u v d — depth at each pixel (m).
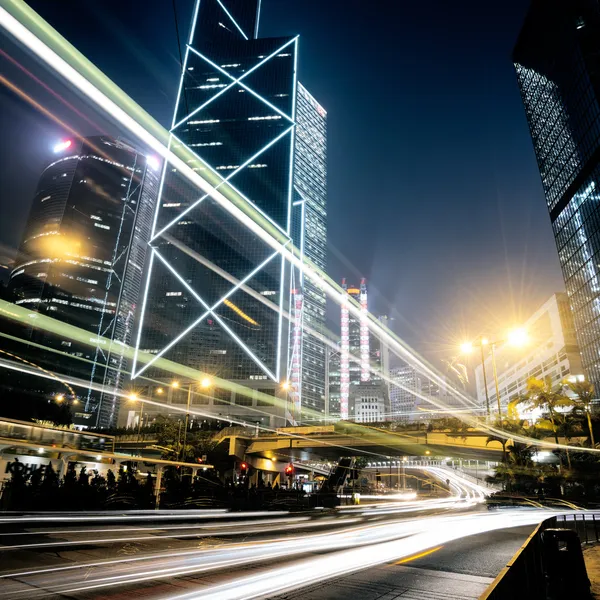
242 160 188.75
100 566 10.45
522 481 55.78
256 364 160.62
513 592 5.42
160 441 65.56
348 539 16.69
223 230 180.12
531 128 147.62
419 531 20.11
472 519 28.05
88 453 28.62
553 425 58.66
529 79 147.62
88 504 23.53
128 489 26.53
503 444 58.59
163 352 163.62
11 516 19.16
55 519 18.88
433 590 8.99
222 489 34.53
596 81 112.00
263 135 192.50
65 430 31.36
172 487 30.59
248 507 33.94
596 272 112.06
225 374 159.75
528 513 34.88
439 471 150.50
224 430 73.12
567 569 8.19
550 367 141.12
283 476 92.50
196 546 13.89
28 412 73.69
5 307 101.81
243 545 14.37
